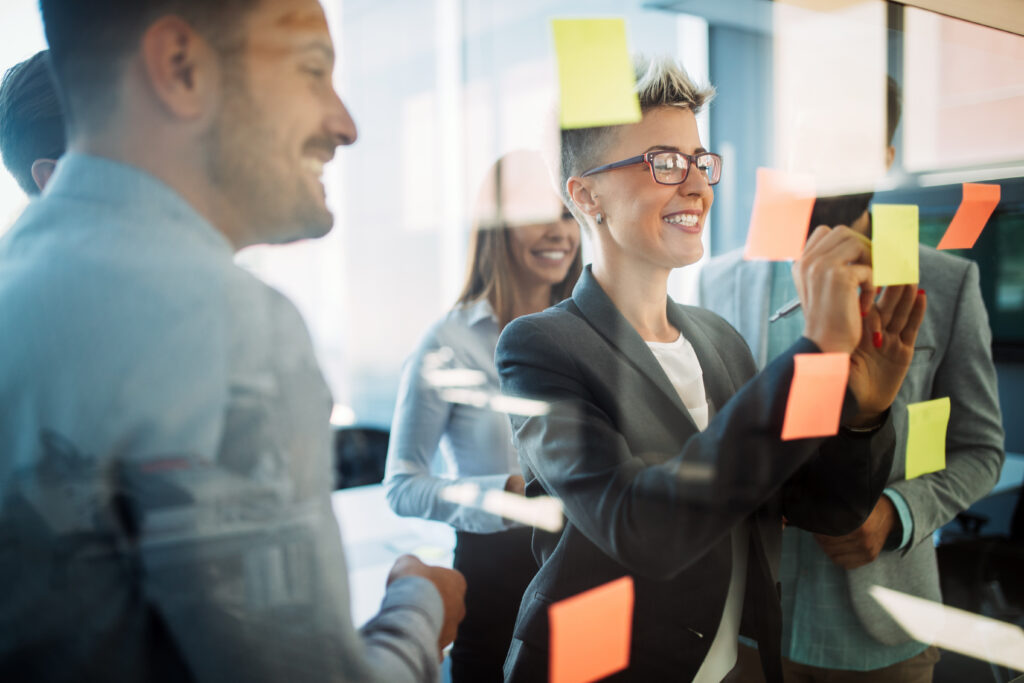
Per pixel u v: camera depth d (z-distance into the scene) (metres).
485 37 0.72
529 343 0.77
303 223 0.59
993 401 1.09
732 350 0.90
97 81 0.50
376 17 0.64
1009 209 1.18
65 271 0.48
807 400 0.85
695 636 0.80
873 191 0.98
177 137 0.51
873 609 1.01
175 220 0.51
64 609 0.47
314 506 0.54
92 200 0.49
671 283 0.87
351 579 0.61
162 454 0.48
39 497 0.47
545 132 0.80
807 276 0.90
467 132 0.74
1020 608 1.23
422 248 0.72
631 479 0.77
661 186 0.82
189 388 0.49
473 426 0.77
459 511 0.73
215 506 0.50
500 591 0.73
